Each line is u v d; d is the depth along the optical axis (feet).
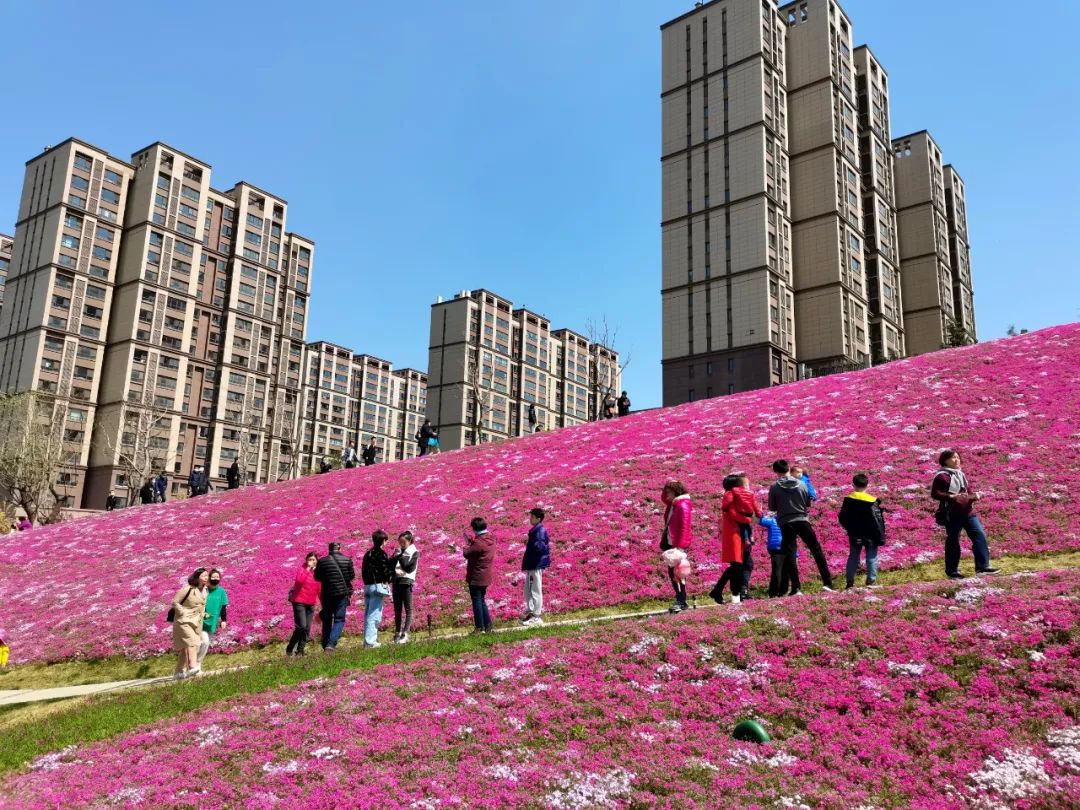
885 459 72.13
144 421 276.62
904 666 30.68
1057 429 70.18
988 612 33.83
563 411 650.43
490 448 123.75
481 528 51.08
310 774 26.58
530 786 25.08
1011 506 57.57
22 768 30.60
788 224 290.56
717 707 30.40
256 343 408.46
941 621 33.99
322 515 97.60
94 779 27.91
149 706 38.40
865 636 33.83
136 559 90.74
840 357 273.54
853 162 308.81
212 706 36.50
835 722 28.14
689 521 45.85
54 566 94.68
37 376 330.95
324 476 130.41
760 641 35.42
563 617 54.49
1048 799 21.89
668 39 312.91
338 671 40.83
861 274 301.02
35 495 214.90
